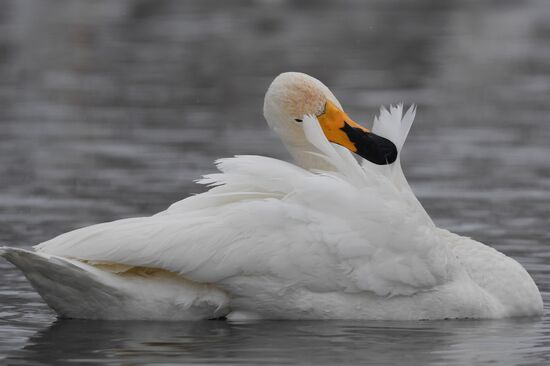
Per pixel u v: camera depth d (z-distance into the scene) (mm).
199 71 34406
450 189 19625
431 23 45219
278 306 11625
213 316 11688
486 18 46562
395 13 48156
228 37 41312
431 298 11922
